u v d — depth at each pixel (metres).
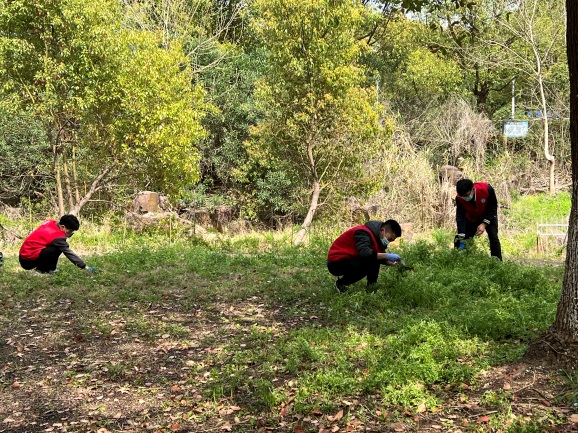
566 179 26.55
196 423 4.63
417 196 19.67
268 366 5.47
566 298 5.00
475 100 30.72
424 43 29.27
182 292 8.60
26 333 6.86
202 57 25.77
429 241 15.77
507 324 6.02
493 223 9.34
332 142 16.58
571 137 4.98
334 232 15.55
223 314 7.46
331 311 7.27
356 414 4.55
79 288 8.80
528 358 5.14
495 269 8.30
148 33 16.50
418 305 7.24
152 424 4.64
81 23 14.51
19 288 8.76
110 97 15.39
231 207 24.89
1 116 19.16
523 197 24.23
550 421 4.17
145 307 7.83
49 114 15.65
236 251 12.88
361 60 30.14
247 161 24.75
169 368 5.74
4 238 14.84
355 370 5.32
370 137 16.36
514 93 31.20
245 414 4.72
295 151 17.09
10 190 21.70
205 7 29.17
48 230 9.37
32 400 5.10
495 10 25.78
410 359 5.22
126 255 11.18
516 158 27.12
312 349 5.75
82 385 5.39
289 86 16.22
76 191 16.97
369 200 19.55
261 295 8.30
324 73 15.49
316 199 16.86
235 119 25.19
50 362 5.96
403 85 30.62
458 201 9.43
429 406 4.55
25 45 14.55
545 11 27.03
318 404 4.69
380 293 7.46
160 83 15.87
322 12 15.17
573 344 4.90
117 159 16.41
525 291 7.60
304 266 10.32
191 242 14.54
